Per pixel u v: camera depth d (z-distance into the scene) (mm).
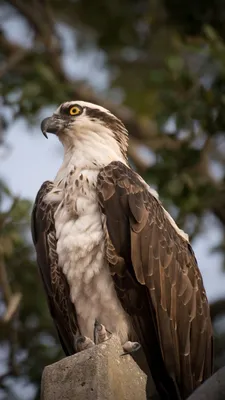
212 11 16953
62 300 11156
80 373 8891
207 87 15195
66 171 11781
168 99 14961
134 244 10906
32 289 15609
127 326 11023
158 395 11258
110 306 10984
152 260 10961
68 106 12539
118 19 19297
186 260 11375
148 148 19172
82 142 12234
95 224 11070
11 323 14414
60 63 18734
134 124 19156
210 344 11367
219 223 16859
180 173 14891
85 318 11078
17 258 15570
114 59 19141
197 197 14883
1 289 15109
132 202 11125
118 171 11398
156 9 18703
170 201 14906
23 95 15609
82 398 8797
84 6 19625
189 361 11023
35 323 15539
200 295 11398
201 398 8555
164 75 15852
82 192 11266
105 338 9695
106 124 12461
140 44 19234
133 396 8938
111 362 8898
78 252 10984
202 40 16797
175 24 17328
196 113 14820
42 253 11258
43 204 11422
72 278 11031
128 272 10945
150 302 10898
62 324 11289
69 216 11188
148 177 14883
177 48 16906
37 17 18750
